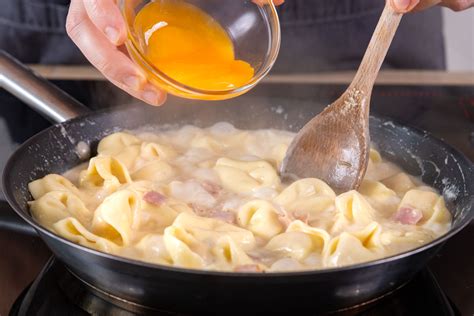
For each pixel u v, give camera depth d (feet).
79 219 2.48
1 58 2.81
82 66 3.47
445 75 3.35
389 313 2.27
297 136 2.62
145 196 2.48
